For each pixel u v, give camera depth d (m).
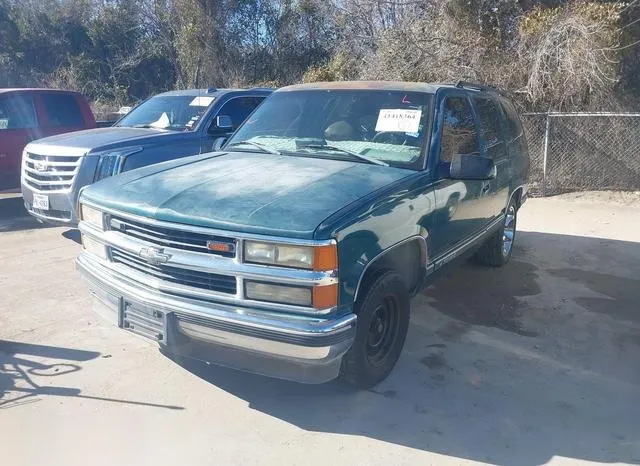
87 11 28.81
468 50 13.22
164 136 7.56
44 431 3.54
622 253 7.66
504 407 3.94
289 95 5.45
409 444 3.52
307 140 4.84
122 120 8.85
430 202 4.32
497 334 5.13
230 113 8.37
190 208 3.55
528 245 8.05
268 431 3.61
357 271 3.50
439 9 13.98
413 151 4.52
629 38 12.44
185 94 8.77
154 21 27.98
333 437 3.57
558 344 4.96
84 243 4.28
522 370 4.48
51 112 9.93
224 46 25.45
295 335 3.27
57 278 6.21
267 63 25.53
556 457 3.43
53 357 4.46
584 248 7.89
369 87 5.15
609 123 11.61
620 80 12.51
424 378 4.30
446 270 5.08
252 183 3.90
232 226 3.36
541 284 6.45
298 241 3.25
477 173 4.36
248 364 3.55
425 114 4.71
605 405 4.01
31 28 28.48
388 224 3.77
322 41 24.78
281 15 25.11
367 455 3.40
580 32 11.48
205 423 3.68
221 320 3.39
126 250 3.76
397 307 4.15
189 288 3.52
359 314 3.69
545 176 11.72
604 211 10.31
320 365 3.38
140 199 3.77
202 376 4.23
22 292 5.79
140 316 3.73
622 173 11.70
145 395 3.96
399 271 4.30
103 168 6.97
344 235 3.38
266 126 5.24
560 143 11.76
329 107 5.09
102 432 3.55
